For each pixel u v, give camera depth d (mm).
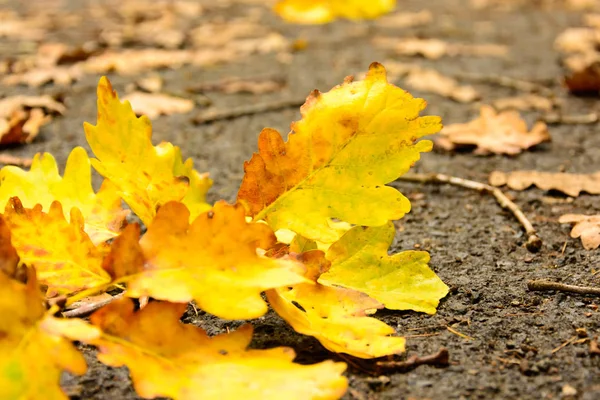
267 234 876
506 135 1254
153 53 2045
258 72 1842
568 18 2742
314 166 920
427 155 1233
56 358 836
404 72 1821
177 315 870
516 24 2625
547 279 983
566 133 1307
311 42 2270
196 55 2053
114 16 2762
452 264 1007
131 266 871
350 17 2793
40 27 2463
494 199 1117
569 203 1108
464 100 1541
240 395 839
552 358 902
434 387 882
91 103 1521
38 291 849
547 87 1655
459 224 1072
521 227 1063
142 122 927
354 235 939
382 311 949
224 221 873
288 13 2705
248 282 862
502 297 962
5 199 957
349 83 925
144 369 851
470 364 899
